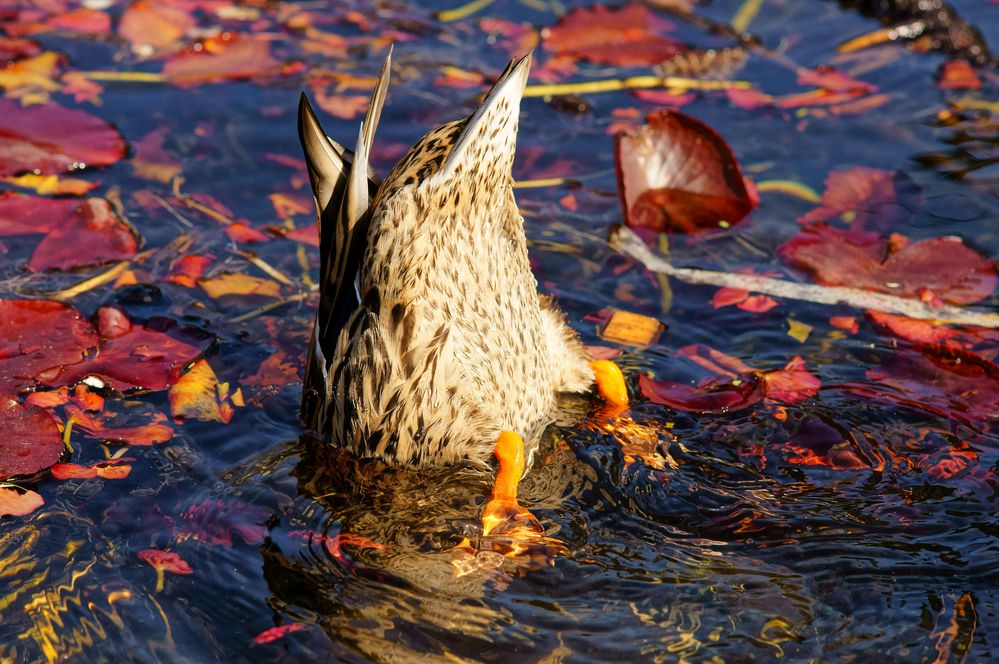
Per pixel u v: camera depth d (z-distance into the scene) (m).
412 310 8.05
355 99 13.74
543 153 13.14
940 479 8.52
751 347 10.19
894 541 7.93
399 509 8.33
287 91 13.90
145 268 11.00
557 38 15.30
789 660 6.98
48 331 9.94
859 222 11.88
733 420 9.23
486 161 7.96
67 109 13.27
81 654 7.03
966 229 11.71
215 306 10.57
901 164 12.83
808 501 8.33
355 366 8.40
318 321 8.80
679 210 12.16
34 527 7.99
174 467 8.65
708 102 14.00
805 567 7.71
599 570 7.70
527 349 8.88
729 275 11.16
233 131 13.13
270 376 9.73
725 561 7.78
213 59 14.53
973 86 14.23
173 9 15.73
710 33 15.45
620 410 9.41
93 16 15.42
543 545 7.91
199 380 9.61
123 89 13.80
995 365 9.80
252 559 7.82
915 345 10.12
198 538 7.98
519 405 8.87
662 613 7.34
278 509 8.29
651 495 8.42
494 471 8.69
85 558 7.76
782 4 16.19
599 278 11.16
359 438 8.69
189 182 12.27
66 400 9.27
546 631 7.20
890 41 15.20
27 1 15.71
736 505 8.31
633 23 15.67
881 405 9.35
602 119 13.67
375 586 7.59
